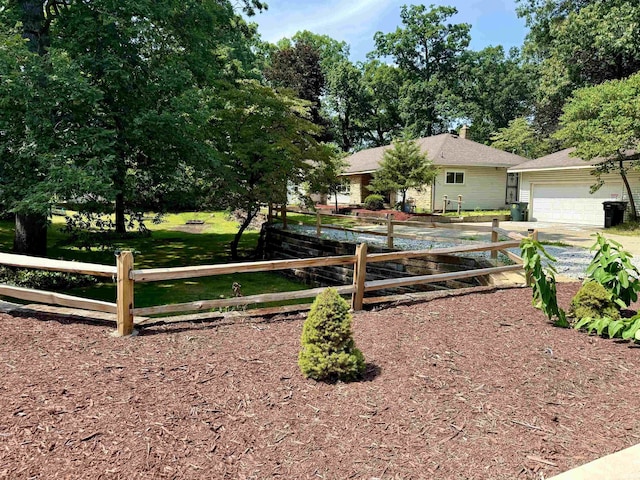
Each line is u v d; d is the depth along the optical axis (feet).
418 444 8.05
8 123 25.17
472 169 75.51
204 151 32.30
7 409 8.84
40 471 7.12
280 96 42.86
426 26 133.69
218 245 50.49
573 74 75.10
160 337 13.09
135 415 8.80
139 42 30.89
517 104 130.72
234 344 12.68
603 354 12.45
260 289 30.76
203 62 39.68
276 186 40.47
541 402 9.69
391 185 63.93
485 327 14.53
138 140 29.99
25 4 30.30
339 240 34.40
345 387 10.23
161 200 36.94
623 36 58.90
